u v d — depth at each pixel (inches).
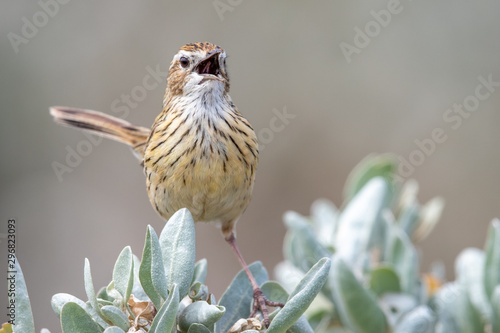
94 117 364.2
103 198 522.6
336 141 545.0
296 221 238.8
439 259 538.0
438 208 284.0
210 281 544.4
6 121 518.6
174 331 151.6
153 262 150.9
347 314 214.2
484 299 231.5
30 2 523.5
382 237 256.2
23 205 511.5
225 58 278.7
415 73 541.3
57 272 501.7
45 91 524.1
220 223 277.1
